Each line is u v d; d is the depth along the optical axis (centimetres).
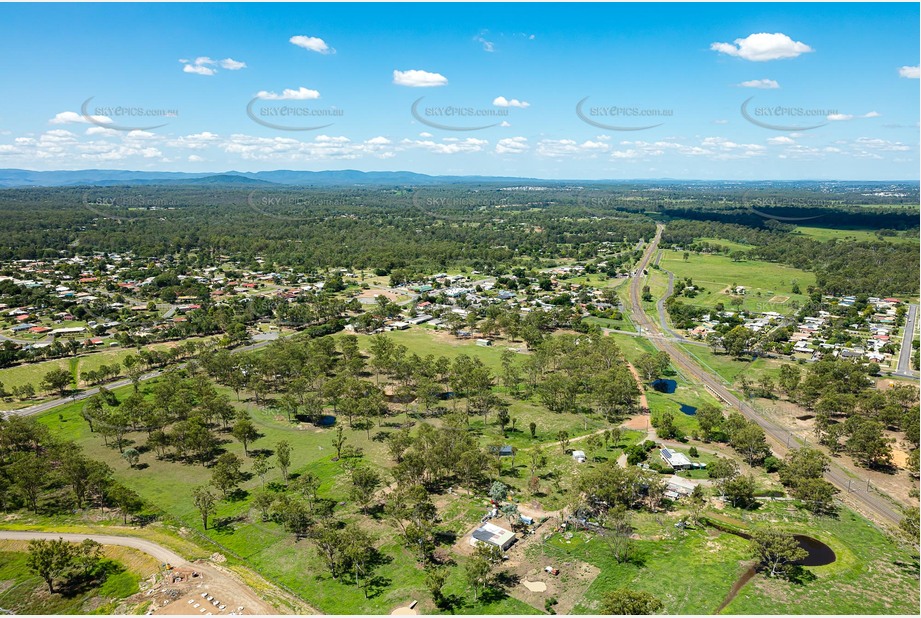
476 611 8844
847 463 14062
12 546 10544
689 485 12519
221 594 9156
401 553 10406
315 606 9000
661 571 9788
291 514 10981
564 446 14688
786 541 9775
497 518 11531
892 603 8938
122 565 9988
